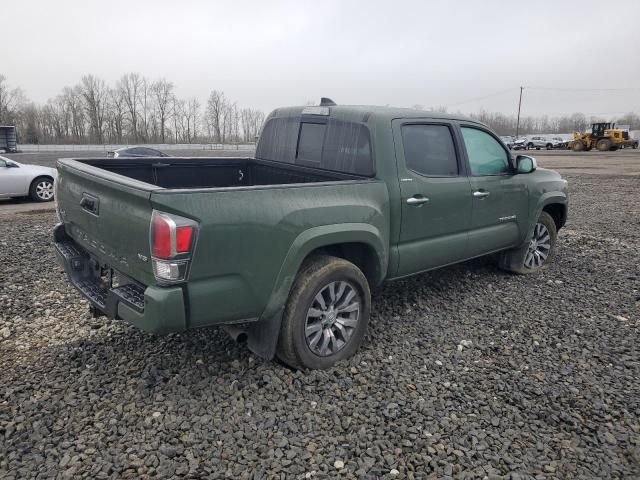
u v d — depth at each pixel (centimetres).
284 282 329
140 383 332
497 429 295
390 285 546
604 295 527
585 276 594
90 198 338
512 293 530
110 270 339
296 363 350
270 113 527
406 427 294
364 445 277
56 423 290
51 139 8850
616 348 402
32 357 371
